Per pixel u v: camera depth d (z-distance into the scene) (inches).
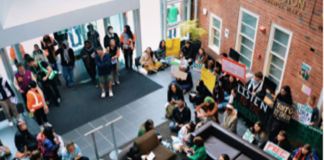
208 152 258.5
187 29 421.1
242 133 301.1
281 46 320.2
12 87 328.2
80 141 300.5
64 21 318.3
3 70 319.3
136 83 387.2
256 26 342.6
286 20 297.9
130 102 352.8
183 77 355.9
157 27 427.5
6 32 287.0
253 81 290.2
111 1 342.6
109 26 366.6
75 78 385.1
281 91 257.9
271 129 272.5
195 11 435.8
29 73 306.3
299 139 259.4
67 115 335.0
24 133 269.4
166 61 422.3
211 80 331.3
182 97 313.6
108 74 348.8
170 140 295.7
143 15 403.5
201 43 453.1
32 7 315.3
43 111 301.7
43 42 341.1
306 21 275.1
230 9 371.6
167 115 322.3
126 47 387.9
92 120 327.3
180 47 452.4
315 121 260.1
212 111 285.3
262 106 277.9
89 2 335.0
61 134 309.3
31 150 269.4
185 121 298.4
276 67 339.3
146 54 399.9
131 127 316.2
